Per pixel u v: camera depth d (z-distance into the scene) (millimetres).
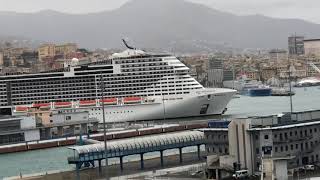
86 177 180375
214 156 167500
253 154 163250
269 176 150750
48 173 196375
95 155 183750
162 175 173750
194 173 172875
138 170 187000
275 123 168625
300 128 169000
